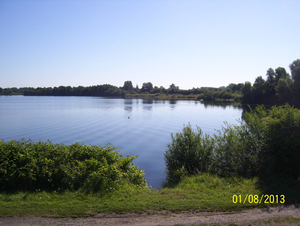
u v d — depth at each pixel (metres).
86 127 36.16
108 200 6.27
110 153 9.36
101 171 7.59
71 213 5.36
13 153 7.43
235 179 8.16
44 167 7.38
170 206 5.74
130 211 5.48
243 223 4.82
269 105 81.00
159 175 14.50
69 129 34.09
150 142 25.56
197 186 7.64
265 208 5.57
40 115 52.81
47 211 5.44
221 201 6.02
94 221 4.98
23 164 7.38
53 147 8.46
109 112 61.19
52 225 4.79
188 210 5.52
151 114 57.12
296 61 61.62
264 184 7.45
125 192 7.09
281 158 8.14
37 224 4.82
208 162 11.45
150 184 12.64
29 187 7.15
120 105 90.69
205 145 12.04
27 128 34.59
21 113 56.78
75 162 8.12
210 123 40.88
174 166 12.23
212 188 7.30
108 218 5.14
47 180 7.30
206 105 94.12
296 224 4.74
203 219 5.04
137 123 41.22
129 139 27.19
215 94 143.00
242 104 96.06
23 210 5.44
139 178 9.15
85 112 60.78
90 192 6.85
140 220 5.02
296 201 5.89
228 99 135.62
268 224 4.76
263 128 9.29
